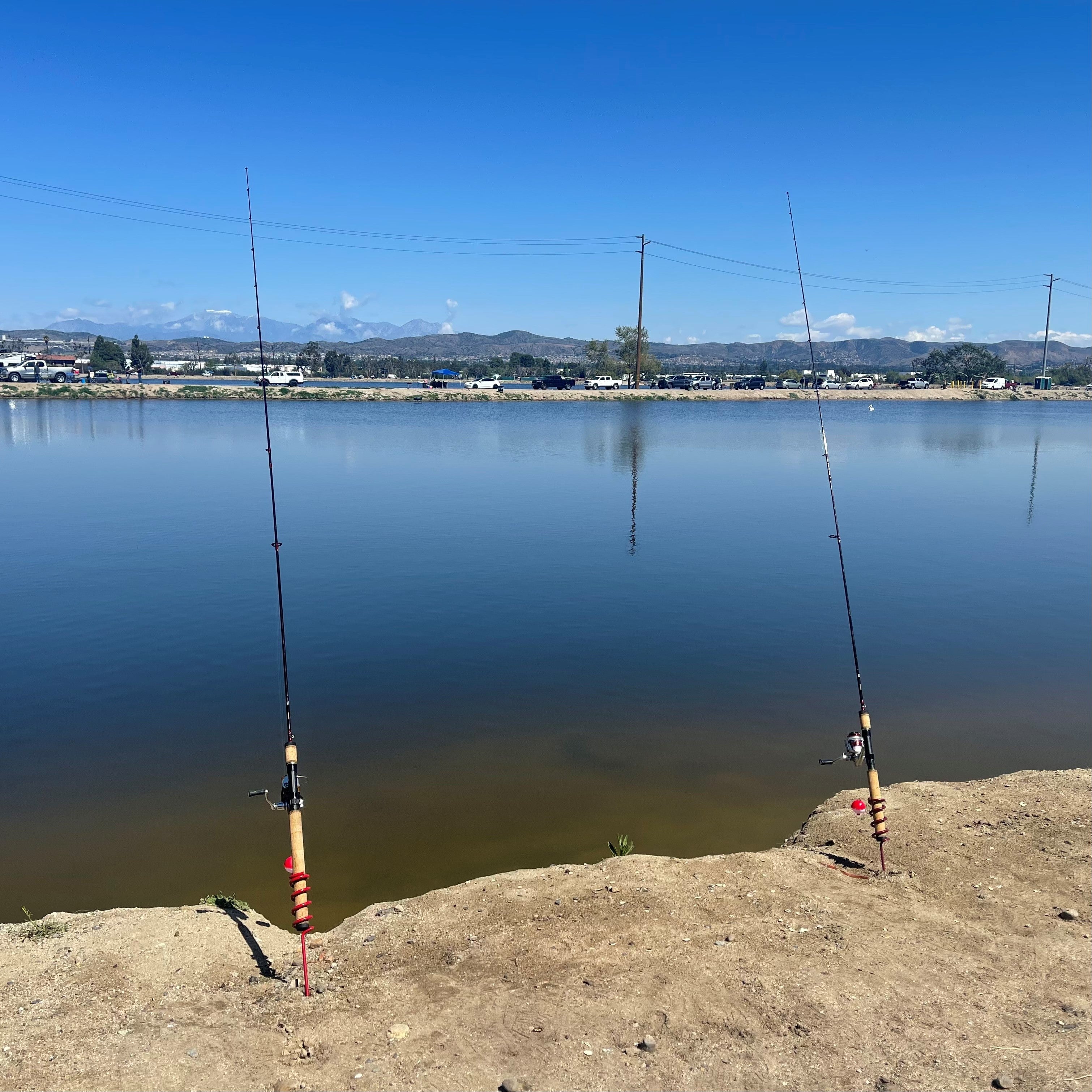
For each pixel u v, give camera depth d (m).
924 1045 6.42
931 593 26.08
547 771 14.12
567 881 9.31
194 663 19.34
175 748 15.04
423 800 13.16
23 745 15.12
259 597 24.92
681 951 7.71
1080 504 44.66
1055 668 19.22
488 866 11.22
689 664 19.47
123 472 53.31
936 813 10.73
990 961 7.49
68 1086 5.93
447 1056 6.34
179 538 33.66
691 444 75.94
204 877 11.03
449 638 21.30
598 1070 6.19
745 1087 6.04
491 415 111.88
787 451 70.12
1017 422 108.94
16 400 128.12
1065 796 11.05
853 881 9.16
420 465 58.94
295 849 7.36
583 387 171.88
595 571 28.52
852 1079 6.09
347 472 54.75
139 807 12.94
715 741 15.30
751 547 33.00
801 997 6.98
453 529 36.09
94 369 193.12
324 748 15.04
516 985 7.25
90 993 7.11
